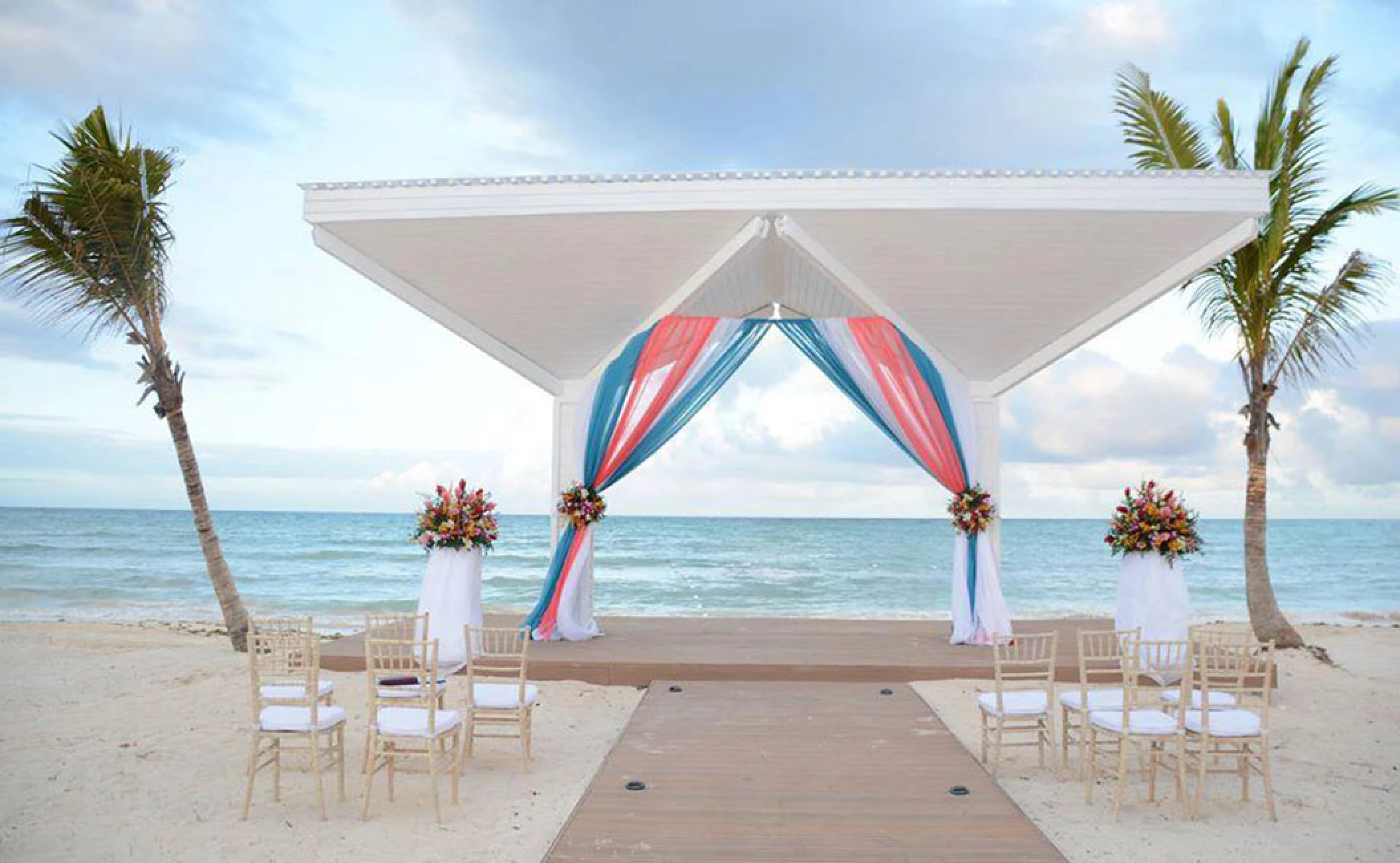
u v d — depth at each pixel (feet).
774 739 19.42
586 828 13.80
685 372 30.66
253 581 88.38
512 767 18.95
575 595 31.71
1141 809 16.14
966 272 29.48
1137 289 30.32
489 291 31.07
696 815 14.40
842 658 27.48
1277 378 35.04
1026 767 18.76
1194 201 26.45
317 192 27.71
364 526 163.63
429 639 26.18
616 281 30.32
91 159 30.68
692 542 138.31
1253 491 35.37
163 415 33.58
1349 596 84.99
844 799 15.21
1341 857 13.94
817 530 172.04
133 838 14.79
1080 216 26.76
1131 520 24.99
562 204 27.02
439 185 27.32
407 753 16.49
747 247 28.22
